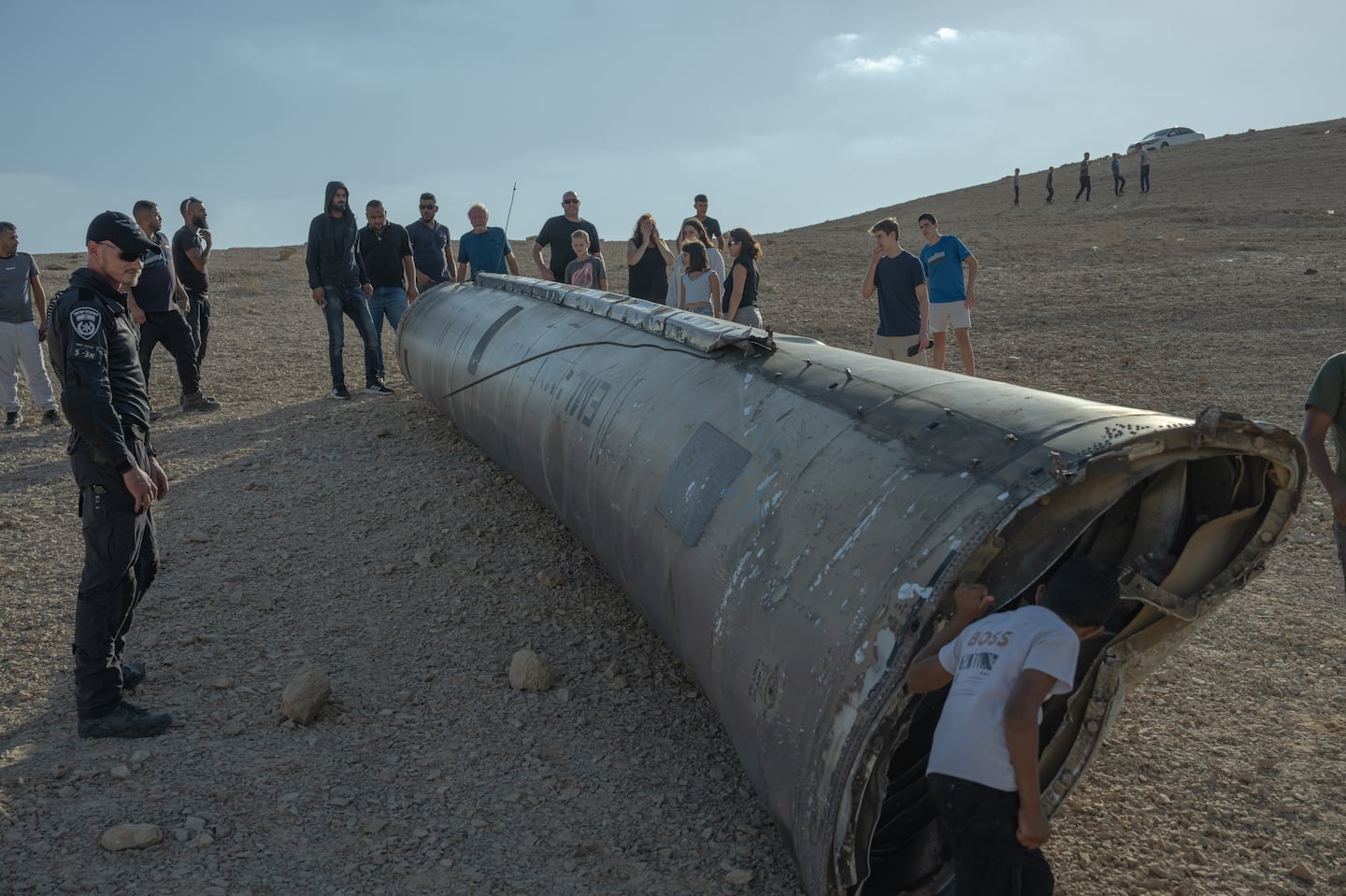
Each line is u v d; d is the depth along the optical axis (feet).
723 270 28.12
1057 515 9.04
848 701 9.05
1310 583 18.02
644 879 10.85
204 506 22.62
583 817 11.93
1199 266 56.18
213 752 13.01
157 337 30.32
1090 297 48.34
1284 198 103.60
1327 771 12.60
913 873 10.16
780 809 10.15
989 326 42.83
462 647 16.33
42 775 12.35
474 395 22.59
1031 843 8.16
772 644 10.25
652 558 13.29
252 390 34.81
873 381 12.17
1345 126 169.89
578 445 16.31
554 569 19.20
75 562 19.57
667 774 12.89
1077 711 9.89
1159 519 9.78
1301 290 45.60
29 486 24.16
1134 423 9.11
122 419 13.17
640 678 15.43
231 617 17.16
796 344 14.94
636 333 17.52
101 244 12.87
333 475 24.82
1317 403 12.19
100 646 13.17
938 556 8.86
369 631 16.79
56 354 12.74
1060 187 153.38
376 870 10.87
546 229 34.91
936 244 30.22
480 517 21.94
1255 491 9.50
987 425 10.05
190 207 33.22
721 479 12.17
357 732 13.64
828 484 10.69
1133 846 11.34
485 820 11.80
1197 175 137.08
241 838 11.29
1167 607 9.27
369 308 33.94
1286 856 11.12
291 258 87.92
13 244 29.07
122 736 13.26
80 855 10.88
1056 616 8.34
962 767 8.42
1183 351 35.40
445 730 13.80
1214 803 12.08
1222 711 14.08
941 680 8.71
